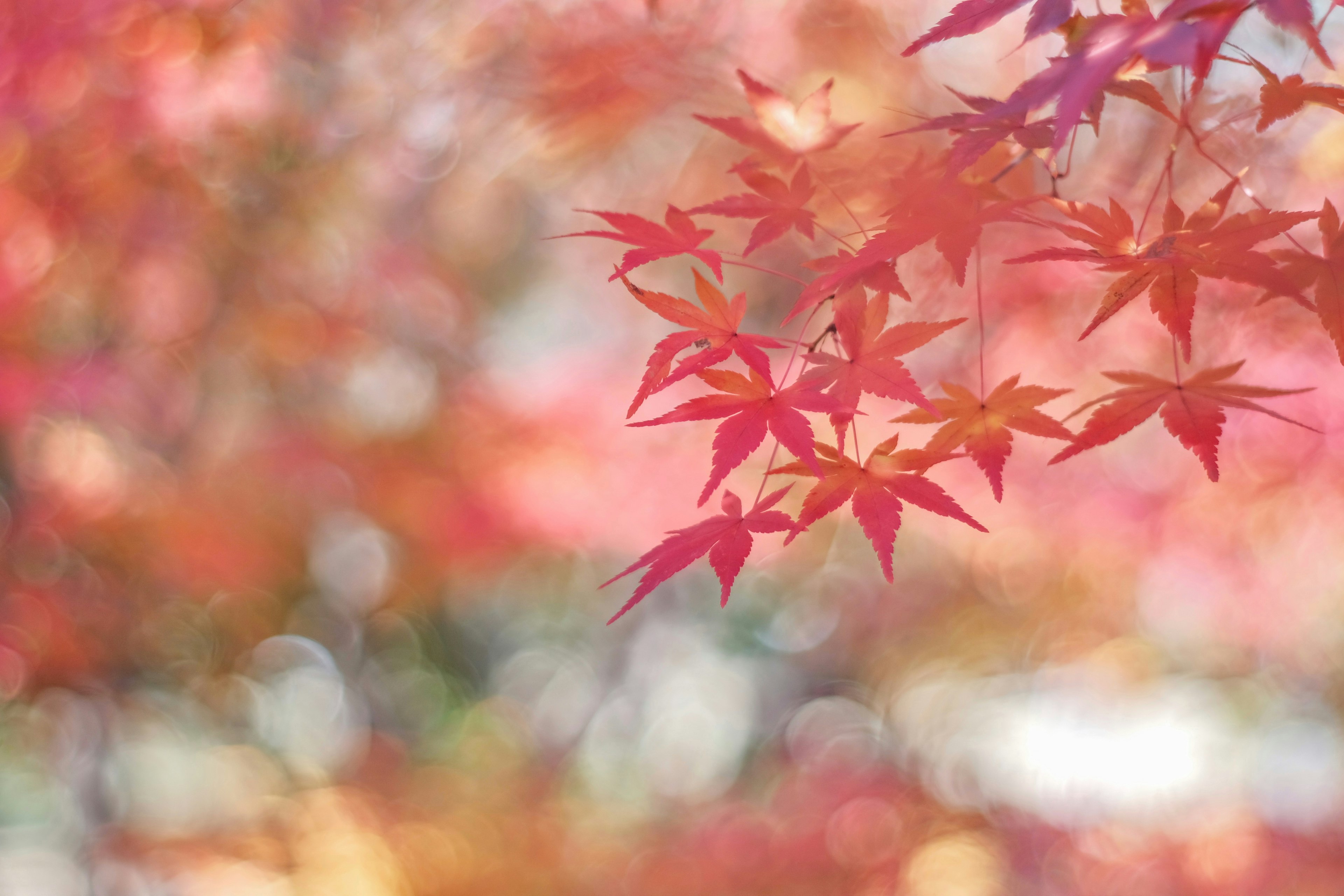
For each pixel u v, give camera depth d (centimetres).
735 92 420
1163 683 864
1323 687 749
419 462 605
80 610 512
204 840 641
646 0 388
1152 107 150
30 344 451
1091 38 128
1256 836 614
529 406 629
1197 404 150
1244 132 309
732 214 169
